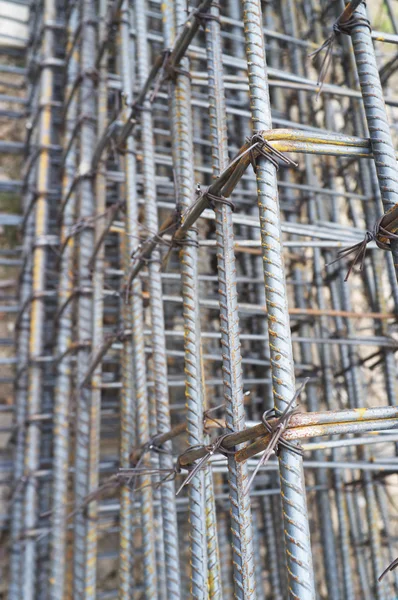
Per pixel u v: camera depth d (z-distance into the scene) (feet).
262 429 5.57
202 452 7.02
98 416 13.42
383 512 18.56
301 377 17.51
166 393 9.84
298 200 18.62
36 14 21.42
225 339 7.11
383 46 24.07
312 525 20.27
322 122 20.79
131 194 12.23
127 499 11.46
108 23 13.93
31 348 17.06
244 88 11.32
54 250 17.12
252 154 6.25
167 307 19.35
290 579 5.13
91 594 12.26
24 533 15.98
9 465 18.75
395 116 22.40
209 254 18.39
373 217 15.47
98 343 13.64
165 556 8.97
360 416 5.52
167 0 10.43
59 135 19.70
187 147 9.41
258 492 16.29
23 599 15.53
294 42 16.58
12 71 22.06
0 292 20.83
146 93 11.15
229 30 18.37
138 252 10.90
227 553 17.03
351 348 16.67
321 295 17.06
